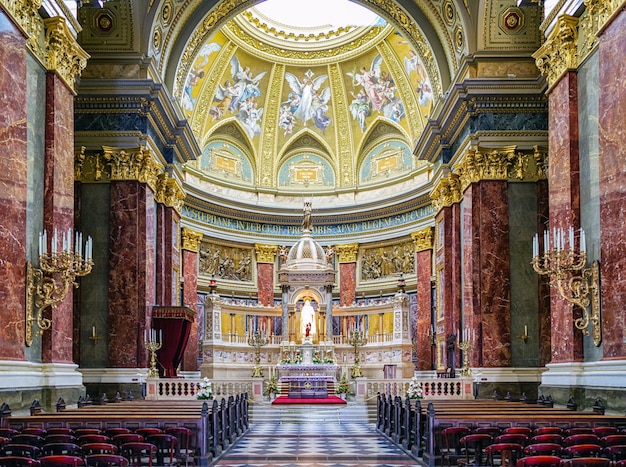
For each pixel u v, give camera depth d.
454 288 23.11
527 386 19.38
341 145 35.53
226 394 21.77
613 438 8.92
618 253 12.27
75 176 20.25
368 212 34.06
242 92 34.22
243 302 31.94
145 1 20.72
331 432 18.02
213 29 25.38
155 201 22.67
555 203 14.90
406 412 14.45
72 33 14.87
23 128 12.44
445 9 22.73
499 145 20.34
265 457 13.33
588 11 13.70
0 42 11.67
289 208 34.88
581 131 14.27
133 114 20.50
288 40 33.75
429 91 31.42
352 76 34.41
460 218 23.23
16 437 9.12
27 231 13.12
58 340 13.82
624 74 12.09
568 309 14.03
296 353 29.16
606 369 12.51
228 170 34.59
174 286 25.03
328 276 30.81
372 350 30.81
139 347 19.92
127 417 11.59
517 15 20.84
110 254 20.03
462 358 22.42
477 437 9.99
